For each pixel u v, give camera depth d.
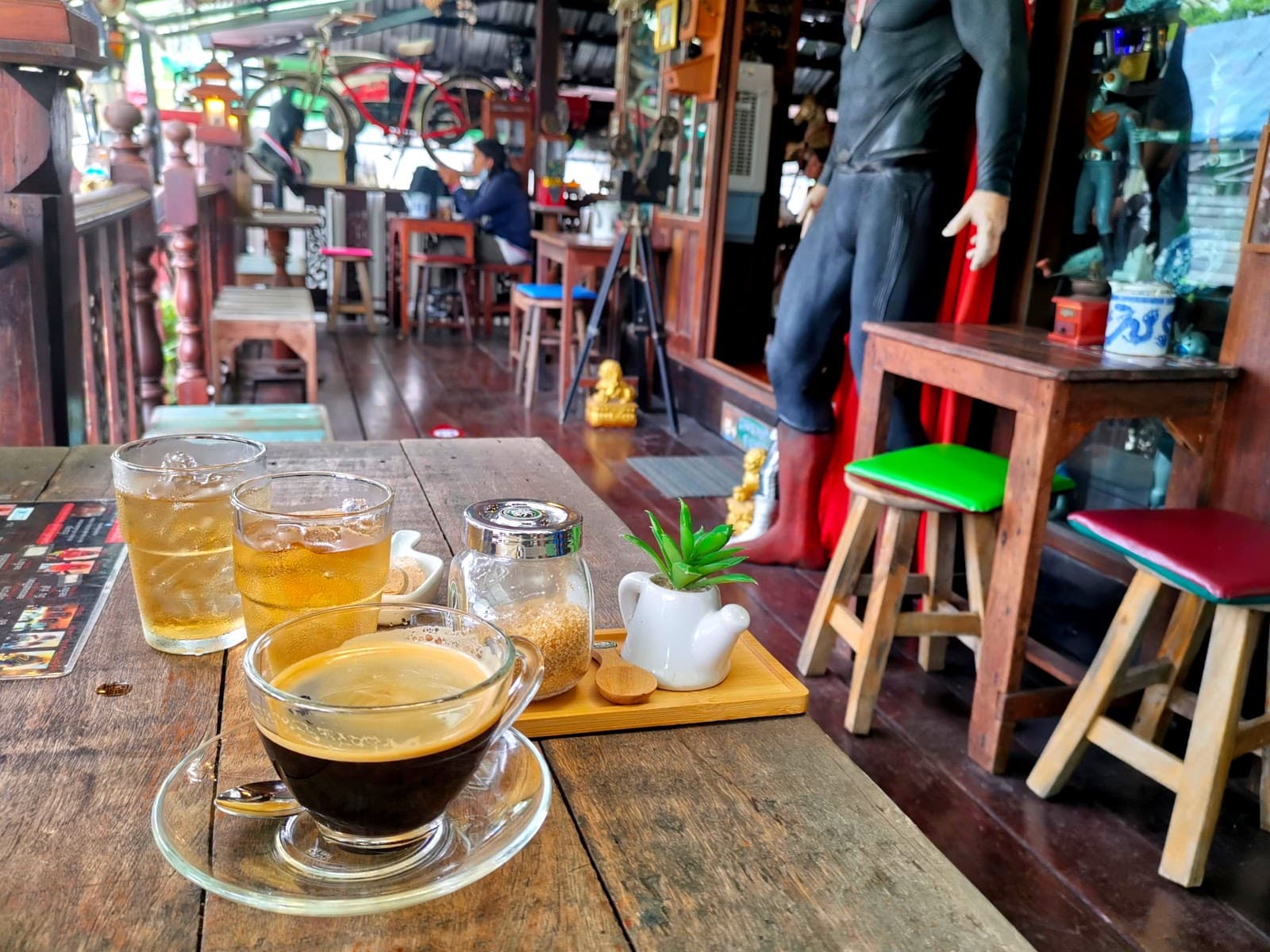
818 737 0.80
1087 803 2.01
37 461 1.41
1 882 0.59
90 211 2.53
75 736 0.74
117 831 0.64
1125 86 2.66
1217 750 1.72
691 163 5.41
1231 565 1.72
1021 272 2.92
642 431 5.02
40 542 1.11
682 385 5.49
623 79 6.14
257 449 0.92
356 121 9.41
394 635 0.66
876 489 2.24
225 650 0.89
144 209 3.68
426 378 6.10
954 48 2.68
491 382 6.06
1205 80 2.45
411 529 1.21
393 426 4.87
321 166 8.59
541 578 0.82
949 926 0.59
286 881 0.58
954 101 2.75
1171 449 2.60
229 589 0.88
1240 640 1.70
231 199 6.17
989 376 2.12
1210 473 2.15
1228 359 2.15
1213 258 2.46
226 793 0.65
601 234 6.30
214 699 0.80
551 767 0.74
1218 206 2.44
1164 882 1.77
